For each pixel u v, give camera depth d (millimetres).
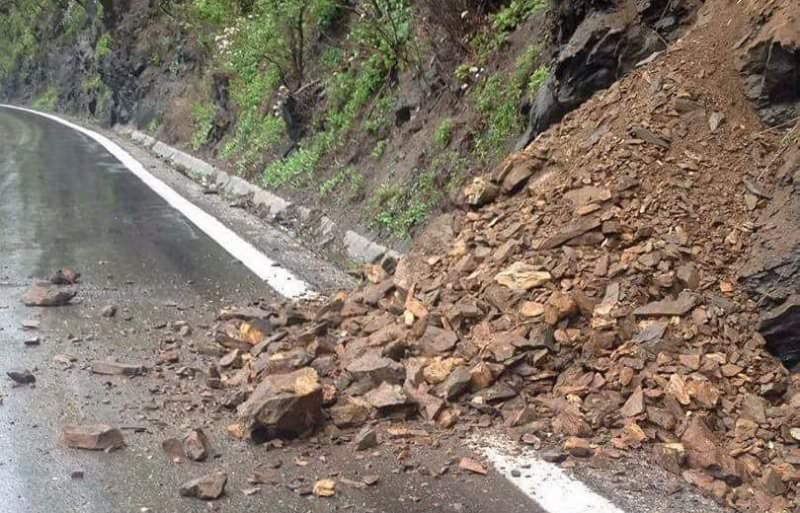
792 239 4016
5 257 7371
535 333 4215
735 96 5117
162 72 22906
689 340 3938
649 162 4922
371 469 3500
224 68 15633
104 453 3664
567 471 3396
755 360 3822
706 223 4512
